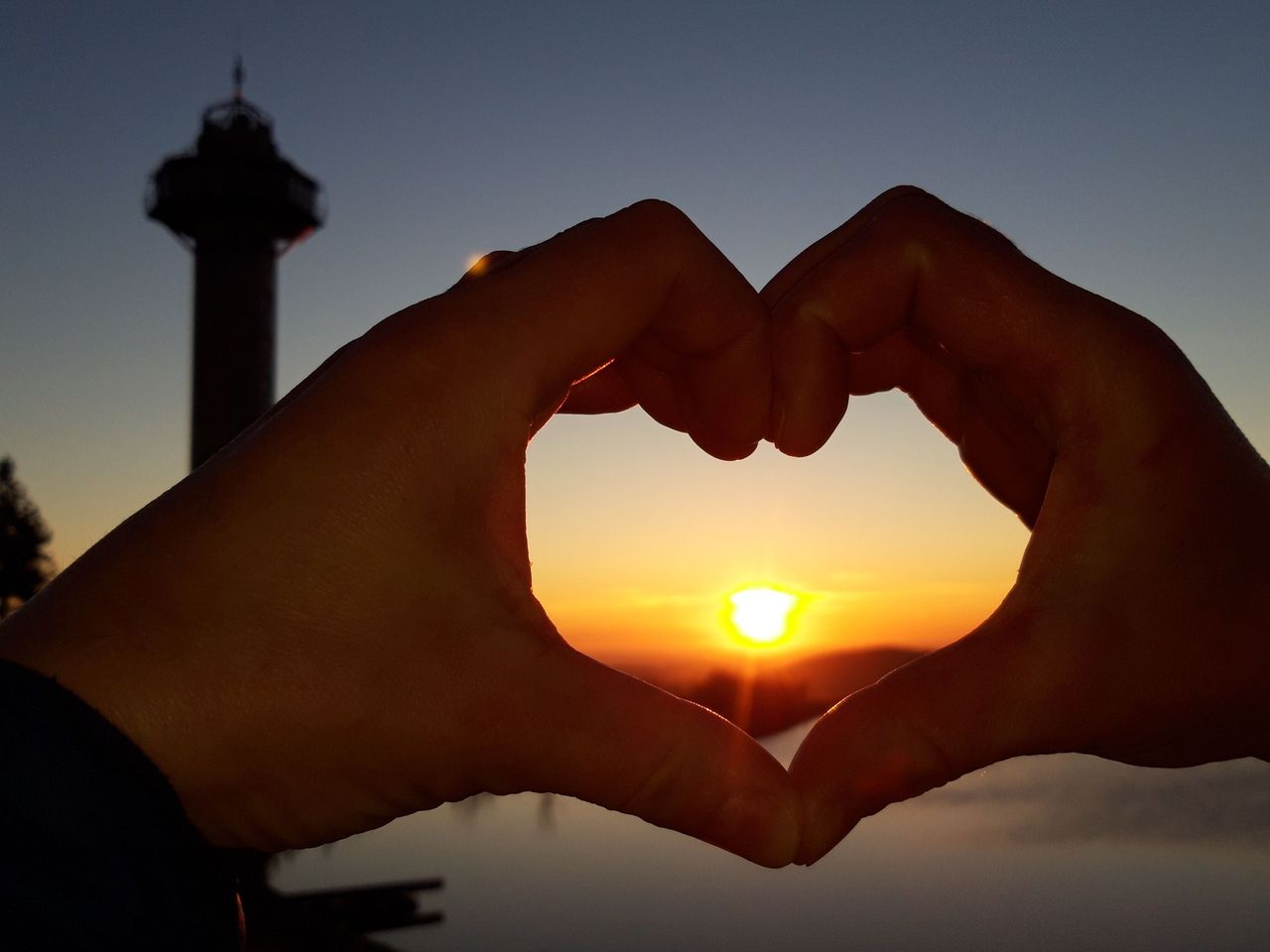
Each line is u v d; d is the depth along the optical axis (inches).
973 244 9.2
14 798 4.8
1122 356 8.5
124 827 5.3
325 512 7.0
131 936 5.0
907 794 7.5
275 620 6.9
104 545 6.8
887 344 11.5
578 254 8.1
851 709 7.6
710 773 7.2
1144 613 7.9
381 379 7.4
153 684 6.5
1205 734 8.0
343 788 7.1
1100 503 8.2
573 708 7.3
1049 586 8.1
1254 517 8.1
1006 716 7.7
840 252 9.8
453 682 7.2
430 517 7.2
